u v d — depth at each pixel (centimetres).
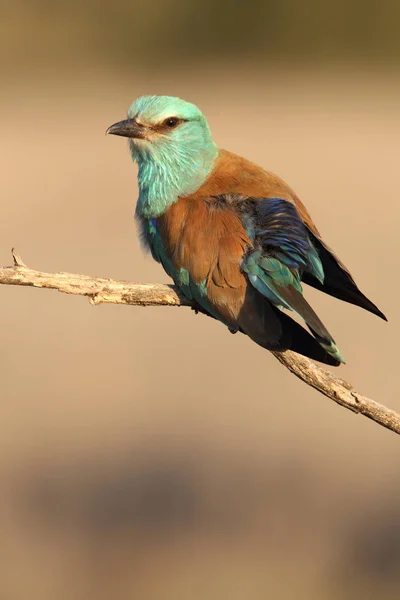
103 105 3092
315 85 3422
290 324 545
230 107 3127
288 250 562
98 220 1788
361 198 1984
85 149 2564
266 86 3381
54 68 3438
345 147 2553
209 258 584
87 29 3447
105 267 1480
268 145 2584
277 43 3669
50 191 2073
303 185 2119
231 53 3631
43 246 1602
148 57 3559
